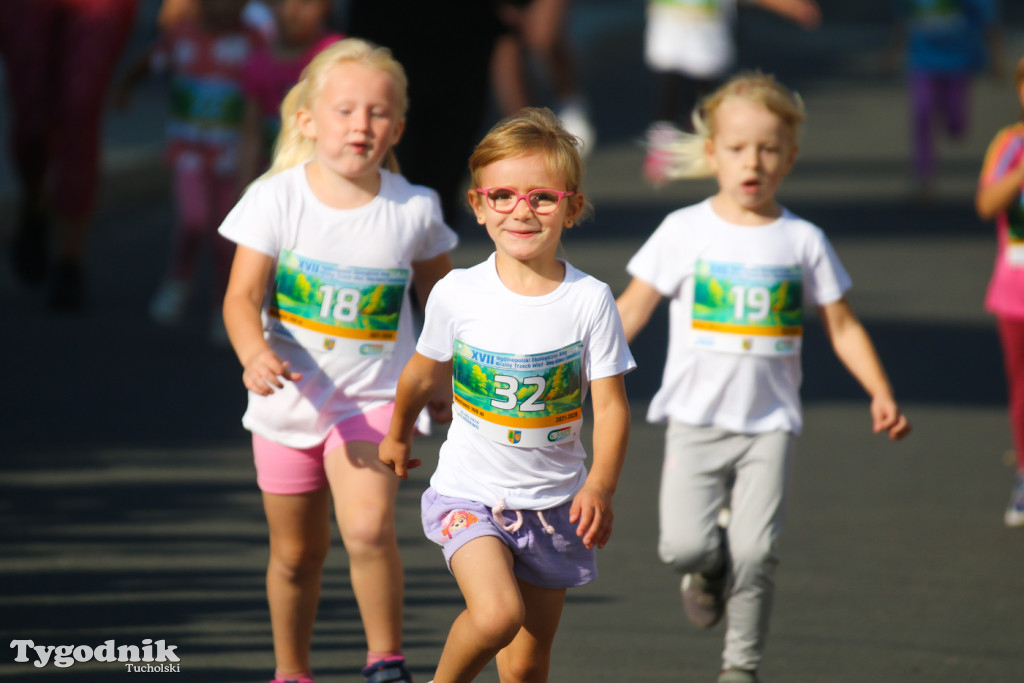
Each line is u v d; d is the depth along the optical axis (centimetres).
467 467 1405
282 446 1560
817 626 1838
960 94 5438
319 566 1600
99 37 3459
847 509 2331
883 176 6181
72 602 1834
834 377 3219
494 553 1359
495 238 1379
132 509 2208
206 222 3412
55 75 3544
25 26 3497
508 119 1390
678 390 1720
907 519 2288
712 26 6009
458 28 3077
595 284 1396
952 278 4231
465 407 1404
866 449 2680
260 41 3338
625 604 1909
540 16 6425
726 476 1706
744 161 1706
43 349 3195
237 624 1781
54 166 3556
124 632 1744
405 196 1591
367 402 1562
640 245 4522
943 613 1892
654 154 6028
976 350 3434
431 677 1638
